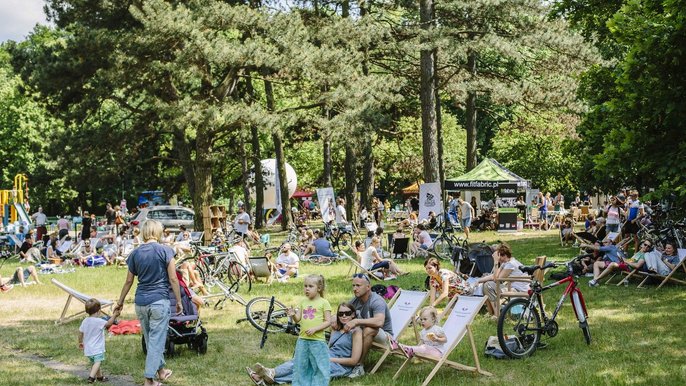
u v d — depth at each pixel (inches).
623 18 494.9
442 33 1205.7
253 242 1198.3
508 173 1342.3
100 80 1103.6
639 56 478.9
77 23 1138.7
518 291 491.8
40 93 1211.9
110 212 1614.2
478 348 412.5
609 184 987.9
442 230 967.0
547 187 1908.2
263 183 1722.4
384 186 2694.4
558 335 439.5
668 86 474.9
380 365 378.3
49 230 1849.2
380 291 515.5
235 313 564.1
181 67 1028.5
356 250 784.9
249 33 1155.9
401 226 963.3
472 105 1505.9
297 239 1167.0
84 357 424.5
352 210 1582.2
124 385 359.6
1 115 2331.4
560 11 874.1
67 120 1189.1
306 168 2383.1
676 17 469.7
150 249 345.1
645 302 548.4
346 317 367.9
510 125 1605.6
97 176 1187.3
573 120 1455.5
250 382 359.3
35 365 402.6
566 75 1378.0
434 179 1237.7
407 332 466.0
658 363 364.8
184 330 417.4
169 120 1059.9
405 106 1654.8
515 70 1700.3
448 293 539.5
